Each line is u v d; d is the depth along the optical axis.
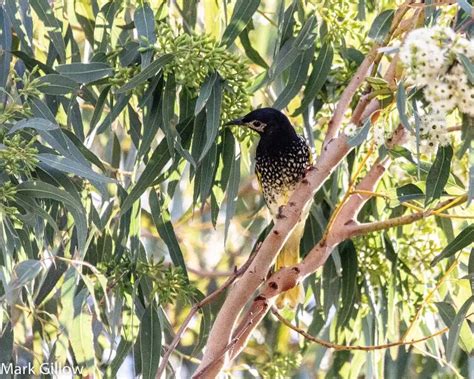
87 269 11.09
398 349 13.08
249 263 10.40
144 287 10.77
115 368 10.53
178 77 10.11
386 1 12.34
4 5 10.68
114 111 10.55
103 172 10.72
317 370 14.07
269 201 12.38
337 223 10.27
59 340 10.70
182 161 11.10
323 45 11.02
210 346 10.18
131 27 10.93
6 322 10.66
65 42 11.55
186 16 11.92
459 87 7.60
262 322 14.77
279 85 12.54
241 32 11.49
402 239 11.99
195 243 17.16
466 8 8.50
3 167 9.42
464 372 13.48
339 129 10.44
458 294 11.91
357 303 12.12
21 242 10.12
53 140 9.83
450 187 9.81
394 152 9.12
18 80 10.41
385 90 9.24
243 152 12.34
